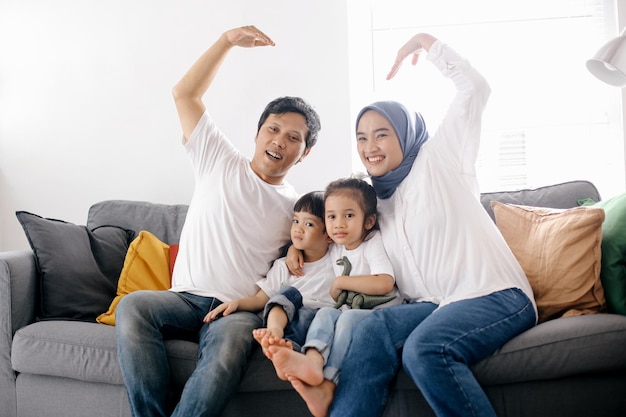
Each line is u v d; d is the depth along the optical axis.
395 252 1.73
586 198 2.11
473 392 1.34
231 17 2.62
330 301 1.74
